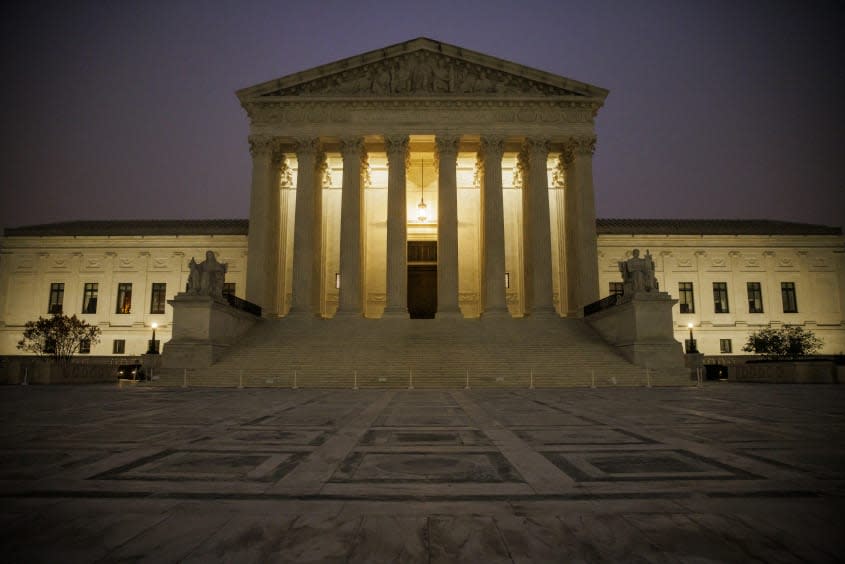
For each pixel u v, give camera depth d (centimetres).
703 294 5441
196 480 730
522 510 600
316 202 4506
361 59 4416
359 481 723
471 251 5262
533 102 4416
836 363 3369
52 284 5512
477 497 649
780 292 5481
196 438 1067
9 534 523
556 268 4997
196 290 3189
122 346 5384
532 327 3753
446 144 4334
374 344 3375
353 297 4119
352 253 4184
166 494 662
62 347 4438
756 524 552
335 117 4384
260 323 3912
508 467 803
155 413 1520
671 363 3041
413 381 2830
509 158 5128
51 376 3231
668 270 5469
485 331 3669
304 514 586
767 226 5903
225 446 977
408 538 515
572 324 3838
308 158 4319
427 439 1051
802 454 899
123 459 864
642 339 3092
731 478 736
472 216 5309
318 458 869
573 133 4391
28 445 991
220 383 2867
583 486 695
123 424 1278
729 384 3142
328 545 497
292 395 2203
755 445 984
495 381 2836
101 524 553
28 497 649
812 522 557
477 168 4734
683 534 525
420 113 4391
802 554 473
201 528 542
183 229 5759
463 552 480
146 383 2919
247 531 534
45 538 513
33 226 6031
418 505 617
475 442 1015
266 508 606
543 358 3123
